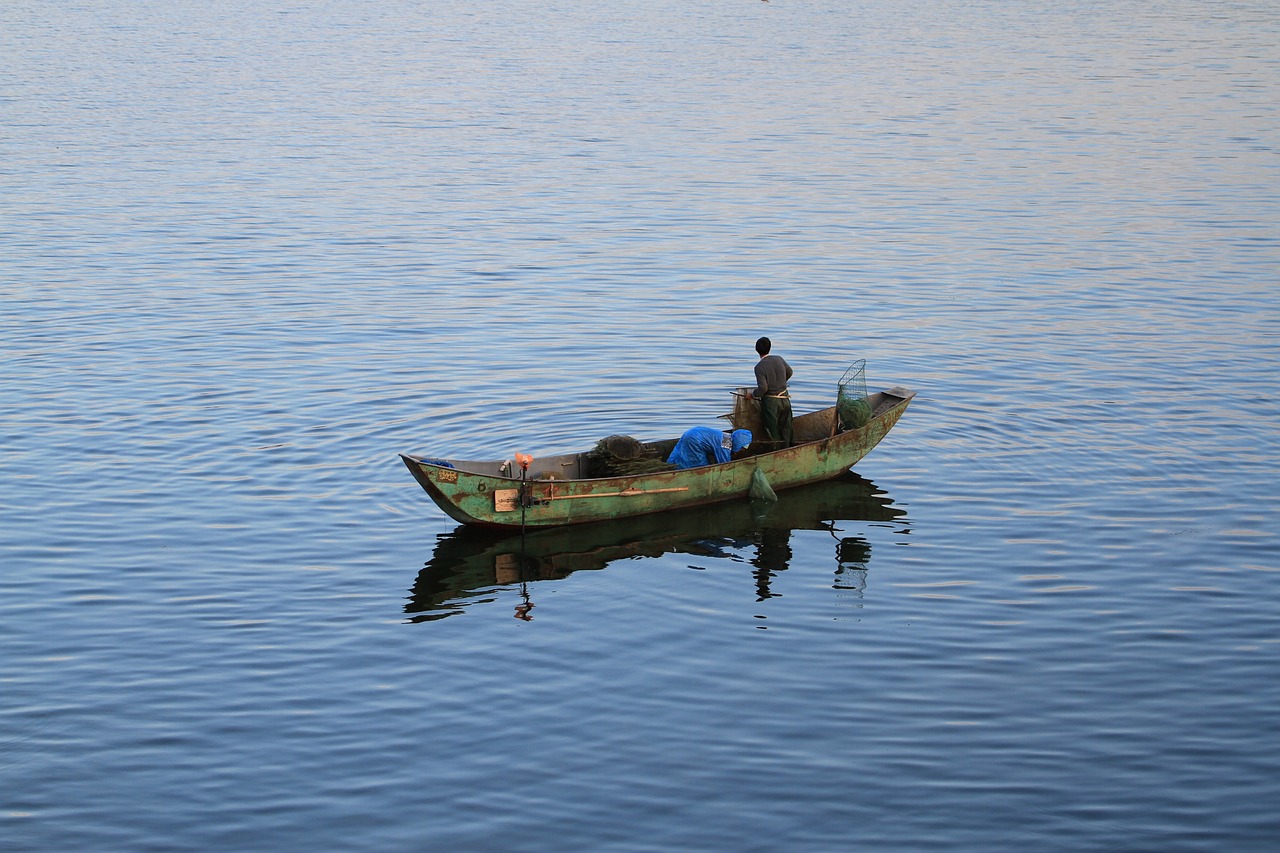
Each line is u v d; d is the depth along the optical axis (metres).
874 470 22.92
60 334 30.77
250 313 32.69
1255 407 25.53
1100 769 14.26
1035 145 55.41
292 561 19.39
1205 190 46.34
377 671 16.36
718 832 13.28
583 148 56.41
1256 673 16.08
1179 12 115.62
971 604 18.00
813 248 39.22
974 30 103.44
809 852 12.98
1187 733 14.88
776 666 16.48
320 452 23.45
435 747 14.73
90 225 42.44
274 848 13.07
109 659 16.56
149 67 83.19
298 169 52.12
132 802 13.77
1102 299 33.53
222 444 23.77
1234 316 31.86
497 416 25.25
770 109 66.00
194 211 44.62
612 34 104.19
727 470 21.41
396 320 32.00
